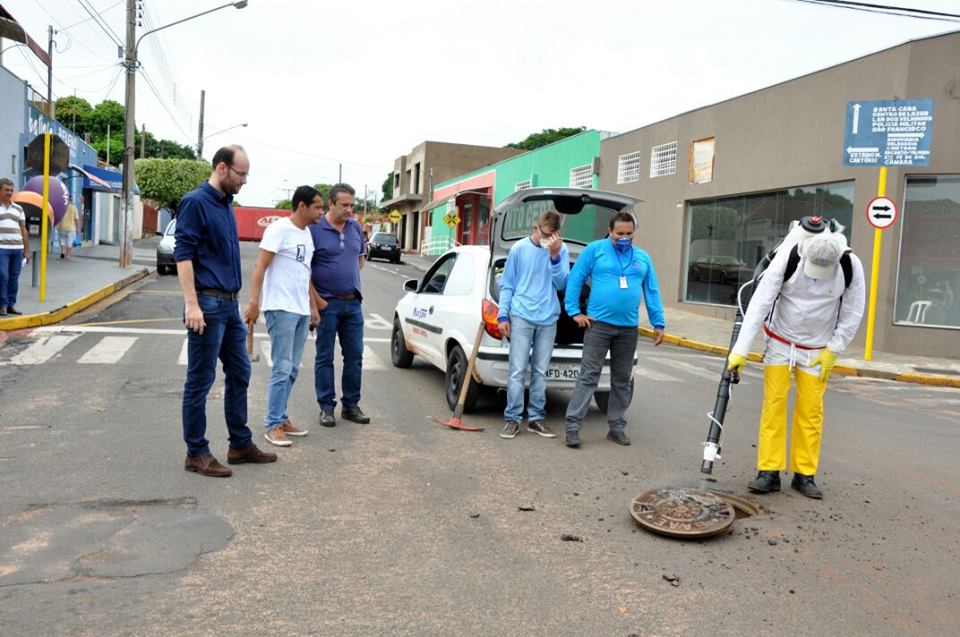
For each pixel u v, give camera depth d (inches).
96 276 692.1
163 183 1978.3
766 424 211.3
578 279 248.5
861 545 174.7
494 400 313.7
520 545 165.6
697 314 767.1
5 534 158.6
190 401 197.8
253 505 181.2
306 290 234.7
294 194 228.1
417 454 231.3
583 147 1020.5
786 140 649.6
